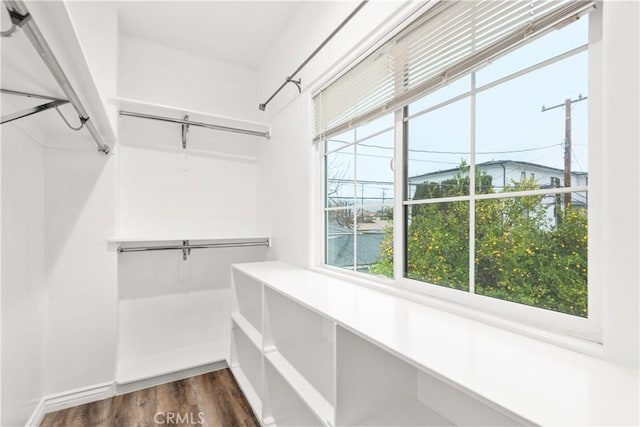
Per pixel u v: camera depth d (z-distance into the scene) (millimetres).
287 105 2326
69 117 1479
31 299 1688
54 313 1892
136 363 2299
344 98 1723
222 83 2789
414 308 1170
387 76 1418
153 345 2479
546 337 849
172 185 2578
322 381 1341
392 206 1511
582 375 667
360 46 1547
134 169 2438
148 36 2434
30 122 1563
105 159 2031
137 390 2098
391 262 1516
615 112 702
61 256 1915
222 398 2004
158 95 2523
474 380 646
